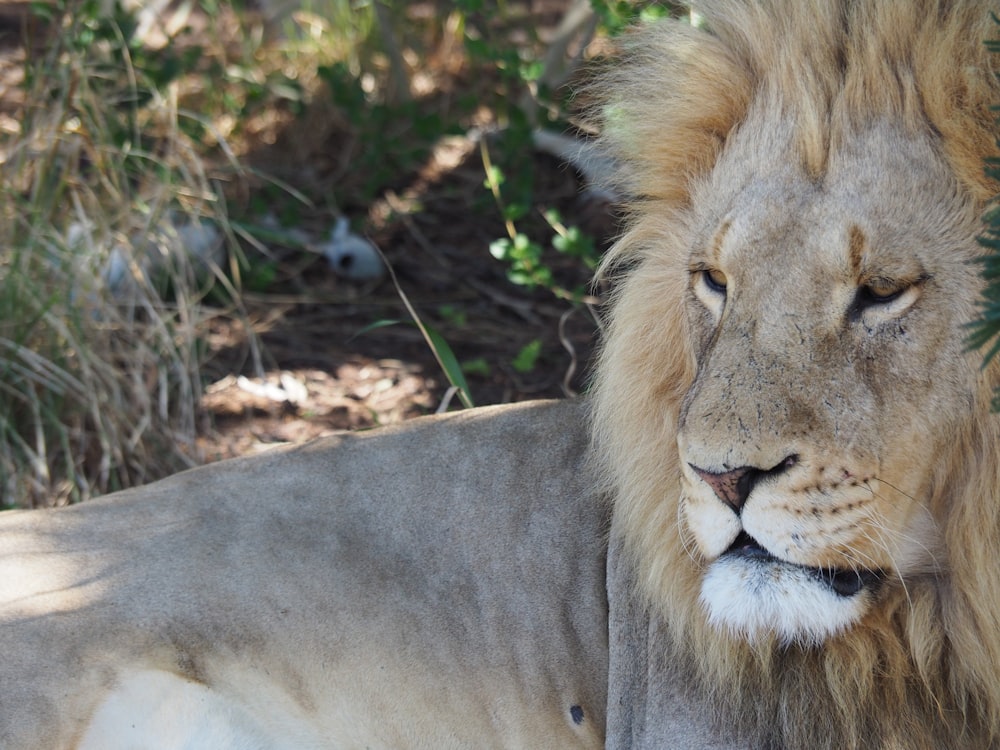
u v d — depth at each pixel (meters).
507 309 9.37
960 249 3.99
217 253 9.41
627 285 4.80
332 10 12.98
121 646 4.79
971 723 4.37
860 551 4.02
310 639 4.90
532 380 8.40
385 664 4.93
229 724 4.79
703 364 4.14
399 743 4.96
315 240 10.26
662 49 4.83
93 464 7.64
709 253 4.27
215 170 10.77
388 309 9.41
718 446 3.92
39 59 9.25
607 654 5.07
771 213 4.12
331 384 8.47
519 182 10.39
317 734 4.89
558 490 5.20
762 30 4.44
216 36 12.79
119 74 9.73
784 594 4.00
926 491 4.14
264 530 5.09
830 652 4.42
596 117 5.22
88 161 9.39
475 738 5.03
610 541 5.05
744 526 3.99
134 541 5.09
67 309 7.77
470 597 5.07
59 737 4.68
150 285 8.08
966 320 3.98
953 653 4.29
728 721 4.62
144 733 4.74
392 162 11.35
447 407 7.61
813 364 3.95
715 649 4.54
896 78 4.09
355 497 5.20
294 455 5.39
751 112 4.42
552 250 9.91
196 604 4.88
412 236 10.31
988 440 4.02
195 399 8.21
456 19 13.12
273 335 9.07
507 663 5.05
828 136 4.12
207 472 5.39
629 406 4.69
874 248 3.97
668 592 4.60
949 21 4.04
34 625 4.80
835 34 4.22
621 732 4.94
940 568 4.23
